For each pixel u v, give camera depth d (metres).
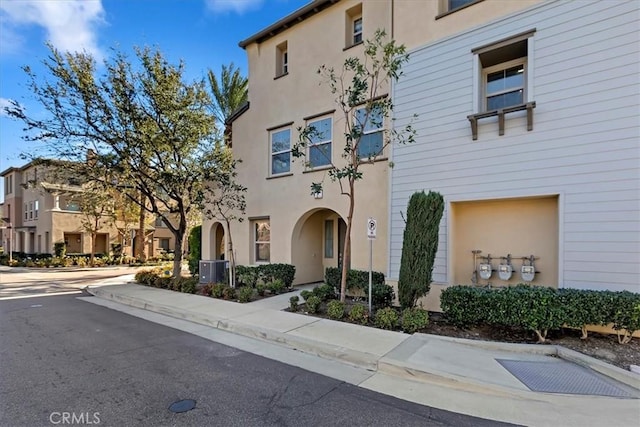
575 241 5.70
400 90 7.86
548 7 6.10
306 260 11.11
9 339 5.76
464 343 5.07
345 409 3.39
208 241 13.52
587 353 4.62
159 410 3.36
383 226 8.55
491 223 6.95
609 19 5.57
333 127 9.87
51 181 13.10
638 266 5.20
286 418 3.21
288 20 10.91
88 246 26.19
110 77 10.20
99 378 4.13
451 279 7.05
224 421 3.16
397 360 4.41
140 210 22.66
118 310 8.29
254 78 12.28
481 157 6.71
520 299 5.14
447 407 3.42
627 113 5.37
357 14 9.91
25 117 10.16
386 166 8.52
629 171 5.32
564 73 5.91
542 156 6.07
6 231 31.41
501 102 6.99
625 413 3.27
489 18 6.73
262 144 11.81
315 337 5.45
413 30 7.78
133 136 10.48
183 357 4.88
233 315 7.04
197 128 10.97
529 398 3.56
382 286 7.40
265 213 11.54
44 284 13.35
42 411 3.33
